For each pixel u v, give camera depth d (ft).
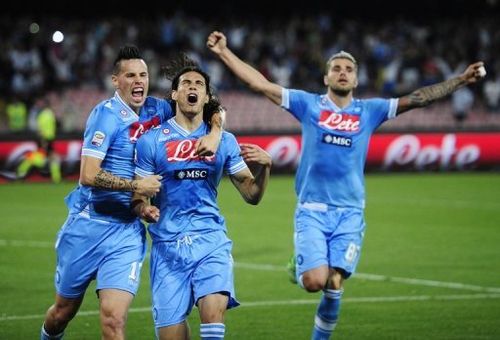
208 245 69.21
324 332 83.56
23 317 96.43
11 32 303.89
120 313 68.18
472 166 252.42
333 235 84.28
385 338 87.97
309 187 85.30
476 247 141.38
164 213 69.82
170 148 69.41
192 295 68.80
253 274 121.60
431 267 125.18
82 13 361.51
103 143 70.03
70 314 73.46
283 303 103.76
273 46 320.70
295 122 300.61
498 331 90.22
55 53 294.25
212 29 322.96
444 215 176.24
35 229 159.12
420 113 308.81
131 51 71.87
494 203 193.16
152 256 70.18
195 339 88.84
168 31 313.73
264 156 69.56
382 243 145.38
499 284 113.80
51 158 230.68
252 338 88.28
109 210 70.59
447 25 350.23
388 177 242.99
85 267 70.85
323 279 81.15
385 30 343.05
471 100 312.29
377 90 317.63
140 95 71.56
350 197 85.20
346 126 85.35
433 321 94.53
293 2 378.12
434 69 315.37
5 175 229.25
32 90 282.15
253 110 298.56
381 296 107.04
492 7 380.78
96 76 296.51
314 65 317.83
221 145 70.38
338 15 382.22
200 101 69.31
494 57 330.75
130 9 367.25
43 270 123.24
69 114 275.39
